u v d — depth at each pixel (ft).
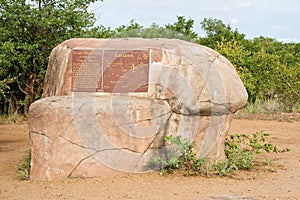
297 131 38.42
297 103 51.16
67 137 20.56
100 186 19.47
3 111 46.68
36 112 20.70
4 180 20.77
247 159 23.32
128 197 17.88
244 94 24.14
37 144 20.74
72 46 22.93
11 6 41.47
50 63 25.23
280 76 51.67
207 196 17.99
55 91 23.34
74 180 20.40
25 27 42.52
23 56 41.22
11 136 35.55
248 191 18.90
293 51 71.61
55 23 41.70
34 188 19.25
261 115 47.39
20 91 45.68
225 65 24.20
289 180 21.08
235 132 37.24
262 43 78.38
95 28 45.29
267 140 33.73
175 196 17.99
